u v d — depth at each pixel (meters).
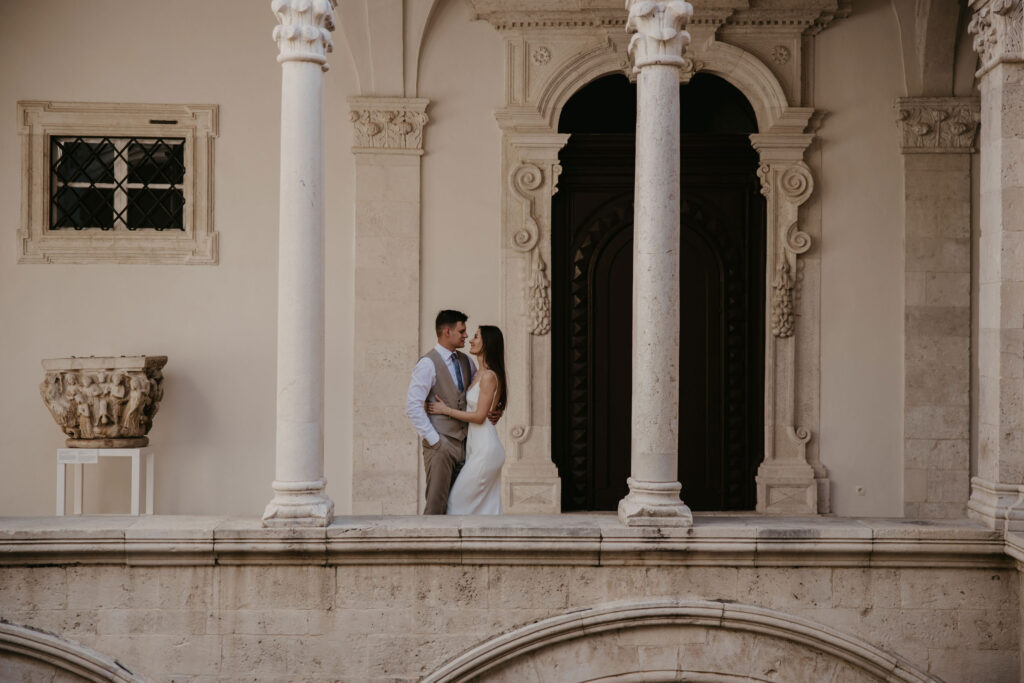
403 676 6.70
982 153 7.21
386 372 10.56
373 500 10.55
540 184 10.55
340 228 10.56
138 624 6.66
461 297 10.59
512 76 10.52
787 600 6.73
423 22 10.42
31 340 10.46
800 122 10.43
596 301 10.91
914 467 10.55
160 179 10.69
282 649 6.68
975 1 7.17
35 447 10.45
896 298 10.59
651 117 6.79
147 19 10.49
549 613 6.72
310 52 6.89
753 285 10.85
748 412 10.84
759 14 10.41
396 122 10.48
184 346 10.55
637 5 6.77
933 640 6.73
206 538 6.59
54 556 6.61
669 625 6.74
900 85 10.55
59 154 10.62
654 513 6.68
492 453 7.61
